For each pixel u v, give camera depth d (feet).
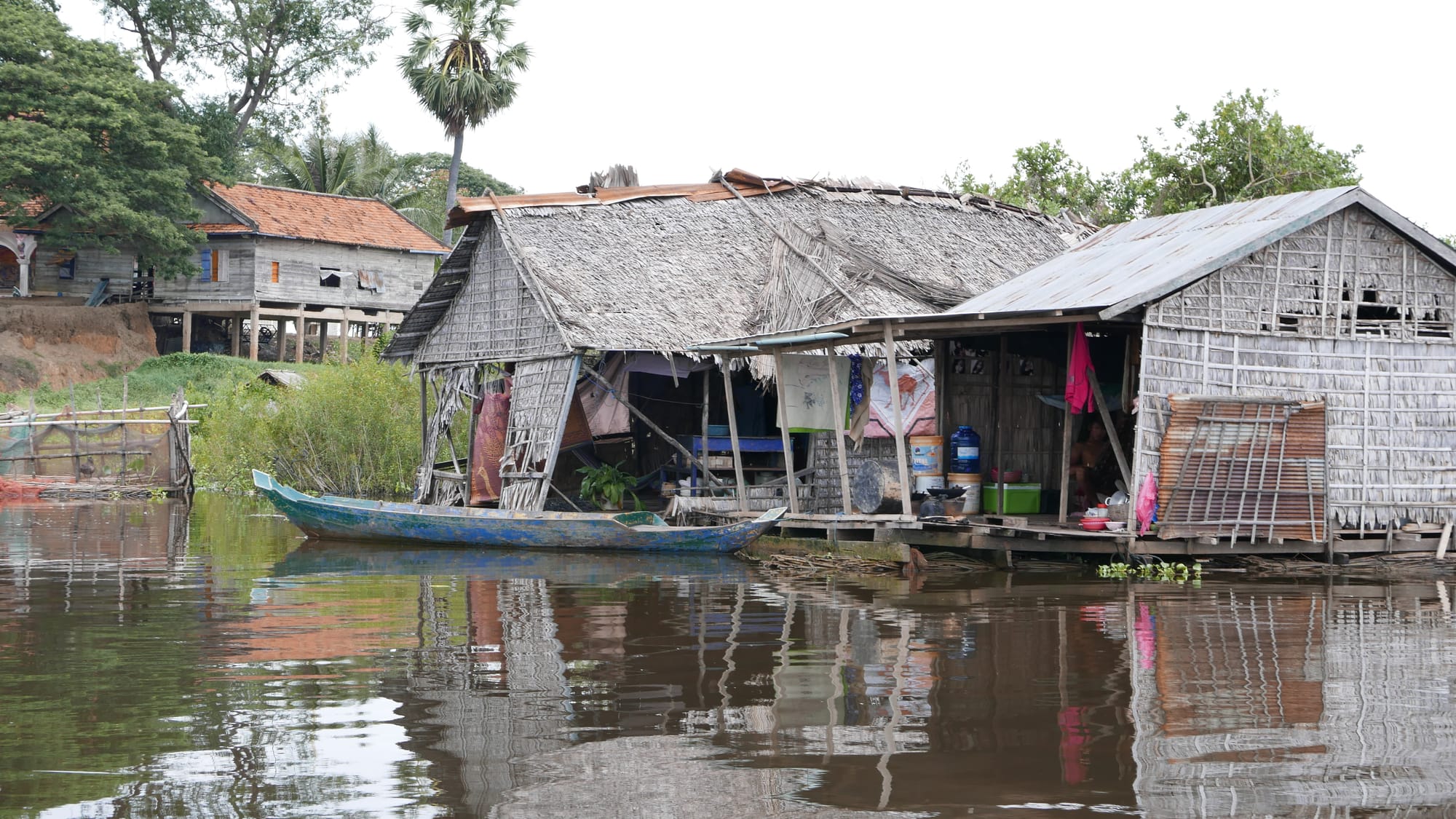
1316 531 49.90
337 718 26.50
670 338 65.21
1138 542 48.34
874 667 31.22
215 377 134.82
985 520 54.08
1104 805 20.97
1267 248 50.08
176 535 66.13
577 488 74.84
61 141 126.72
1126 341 53.93
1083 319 47.32
